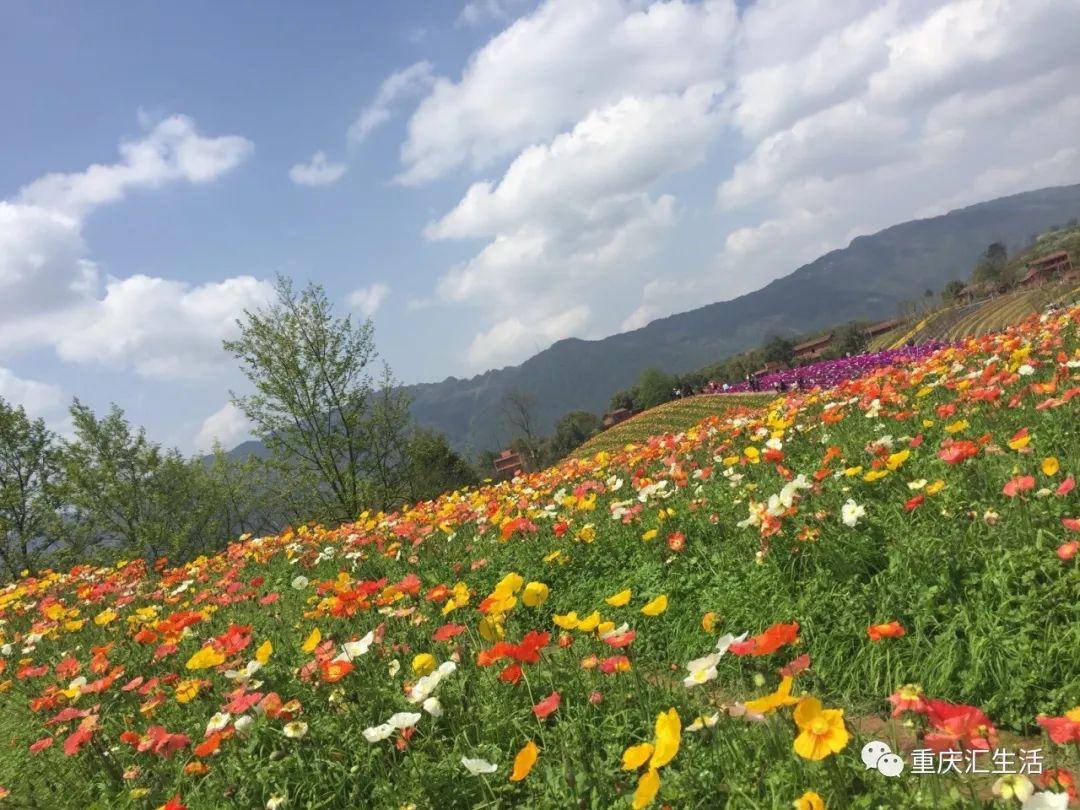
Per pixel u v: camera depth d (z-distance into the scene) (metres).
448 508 11.29
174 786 4.27
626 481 10.24
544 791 3.52
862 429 8.65
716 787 3.09
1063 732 2.48
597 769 3.48
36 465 30.59
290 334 29.09
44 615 9.74
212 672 5.85
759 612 4.84
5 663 7.38
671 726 2.84
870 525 5.13
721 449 9.57
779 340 132.75
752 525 5.95
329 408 29.50
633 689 4.18
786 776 2.95
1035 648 3.62
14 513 29.38
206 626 7.77
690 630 5.20
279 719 4.52
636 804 2.71
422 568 8.48
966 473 5.30
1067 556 3.72
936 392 9.40
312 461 29.53
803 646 4.38
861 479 6.03
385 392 31.22
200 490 35.19
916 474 5.82
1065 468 4.93
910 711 2.94
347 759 4.16
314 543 11.84
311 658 5.86
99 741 4.95
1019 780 2.42
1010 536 4.35
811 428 9.34
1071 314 10.80
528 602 4.73
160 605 9.77
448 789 3.70
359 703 4.66
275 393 28.75
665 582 5.92
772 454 6.79
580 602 6.42
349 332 30.12
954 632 3.88
